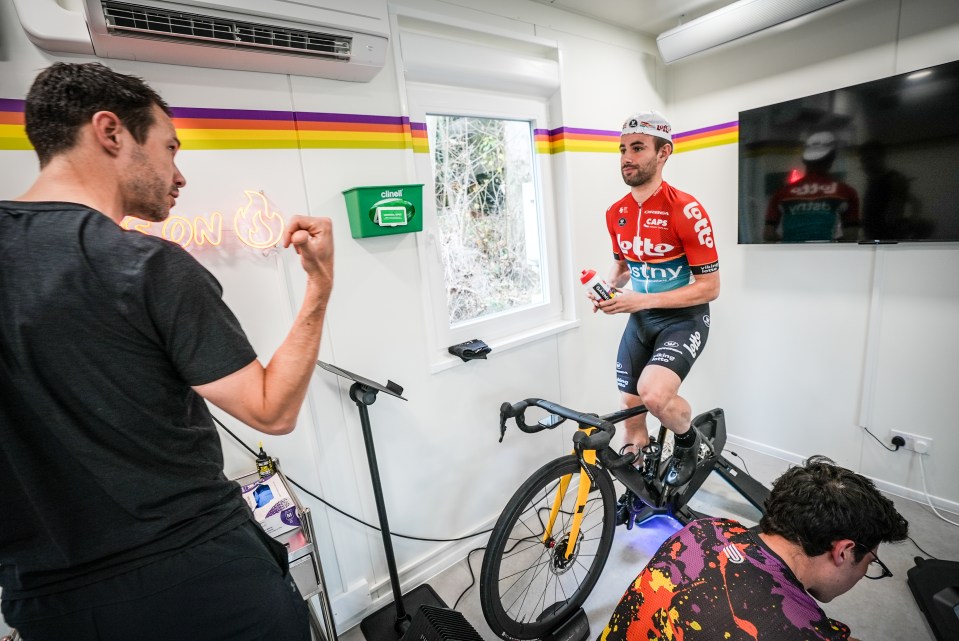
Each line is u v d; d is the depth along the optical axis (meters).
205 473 0.75
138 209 0.76
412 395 1.81
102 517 0.65
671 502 1.88
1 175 1.10
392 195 1.56
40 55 1.12
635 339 2.06
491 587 1.38
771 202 2.26
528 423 2.23
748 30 2.09
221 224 1.34
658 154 1.74
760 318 2.52
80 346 0.59
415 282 1.77
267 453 1.50
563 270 2.35
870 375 2.17
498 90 2.00
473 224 2.06
